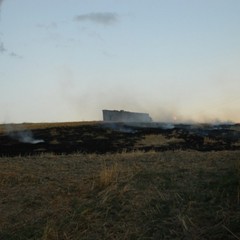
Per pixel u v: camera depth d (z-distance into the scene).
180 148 19.86
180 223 7.64
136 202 8.77
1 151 21.11
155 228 7.68
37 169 11.77
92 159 12.97
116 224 7.98
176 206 8.45
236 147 19.98
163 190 9.34
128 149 20.23
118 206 8.64
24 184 10.41
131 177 10.21
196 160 11.96
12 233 7.93
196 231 7.38
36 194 9.68
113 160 12.62
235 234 7.01
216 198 8.51
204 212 8.05
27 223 8.28
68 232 7.78
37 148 22.02
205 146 20.86
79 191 9.66
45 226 8.05
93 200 9.08
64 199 9.29
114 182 9.89
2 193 9.88
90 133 28.31
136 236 7.49
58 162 12.67
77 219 8.25
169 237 7.33
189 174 10.36
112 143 23.31
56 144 23.70
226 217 7.58
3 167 12.02
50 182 10.45
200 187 9.30
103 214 8.38
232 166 10.36
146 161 12.20
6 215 8.71
